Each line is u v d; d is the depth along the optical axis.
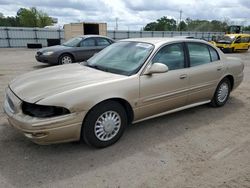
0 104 5.07
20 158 3.07
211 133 3.91
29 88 3.14
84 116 3.05
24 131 2.86
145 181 2.69
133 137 3.71
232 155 3.25
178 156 3.20
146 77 3.58
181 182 2.68
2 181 2.64
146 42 4.05
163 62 3.85
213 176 2.79
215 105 5.09
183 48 4.18
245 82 7.85
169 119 4.44
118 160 3.09
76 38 11.23
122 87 3.32
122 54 4.05
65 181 2.66
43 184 2.60
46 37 30.67
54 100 2.83
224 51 21.72
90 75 3.50
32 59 14.29
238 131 4.01
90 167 2.93
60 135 2.92
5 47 28.14
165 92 3.84
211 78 4.62
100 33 27.27
